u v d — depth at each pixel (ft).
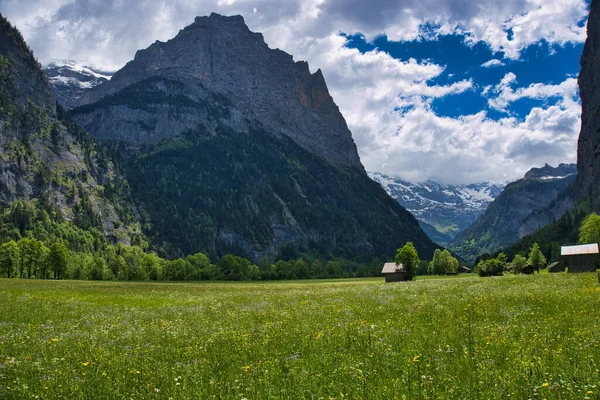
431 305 82.28
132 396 31.12
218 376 35.68
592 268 239.30
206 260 643.86
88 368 39.45
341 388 31.19
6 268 446.60
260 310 93.66
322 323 64.59
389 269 348.79
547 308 68.64
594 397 27.02
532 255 456.04
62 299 142.82
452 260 565.94
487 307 73.26
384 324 60.49
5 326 71.20
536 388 28.17
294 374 34.91
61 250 481.05
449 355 39.99
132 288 239.71
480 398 28.35
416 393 29.27
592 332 45.85
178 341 54.08
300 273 627.87
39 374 37.76
